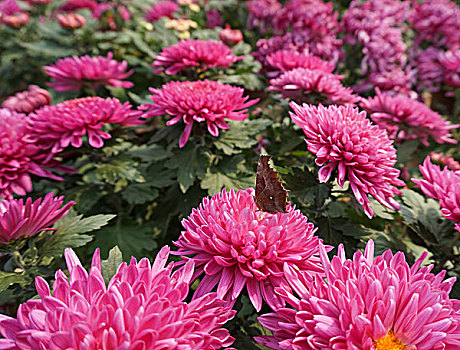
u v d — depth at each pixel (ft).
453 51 1.84
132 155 1.20
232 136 1.04
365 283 0.50
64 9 2.08
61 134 0.99
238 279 0.56
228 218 0.57
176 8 1.94
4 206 0.68
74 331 0.41
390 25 1.76
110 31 1.87
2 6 2.29
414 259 0.93
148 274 0.51
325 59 1.64
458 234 0.90
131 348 0.42
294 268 0.56
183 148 1.05
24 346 0.45
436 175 0.84
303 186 0.85
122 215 1.25
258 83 1.43
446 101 1.82
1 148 0.93
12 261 0.75
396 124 1.21
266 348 0.69
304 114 0.74
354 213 1.06
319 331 0.46
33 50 1.77
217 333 0.51
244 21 2.29
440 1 1.89
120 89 1.58
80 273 0.53
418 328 0.48
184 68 1.25
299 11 1.61
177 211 1.11
